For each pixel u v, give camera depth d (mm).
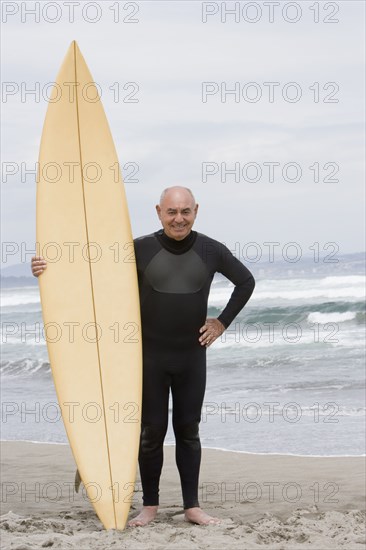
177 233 4355
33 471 6461
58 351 4598
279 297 20453
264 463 6508
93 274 4625
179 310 4402
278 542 4051
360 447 7012
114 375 4539
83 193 4754
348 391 9977
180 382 4488
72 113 4844
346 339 15133
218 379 11641
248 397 9930
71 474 6309
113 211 4707
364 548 3811
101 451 4508
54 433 8328
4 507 5234
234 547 3822
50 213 4715
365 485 5617
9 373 13891
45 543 3867
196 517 4465
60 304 4617
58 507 5195
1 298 30234
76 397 4562
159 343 4445
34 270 4680
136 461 4488
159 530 4211
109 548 3809
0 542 3910
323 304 18266
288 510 4988
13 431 8539
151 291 4434
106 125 4867
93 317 4594
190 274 4422
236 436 7715
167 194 4359
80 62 4883
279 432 7816
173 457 6906
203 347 4523
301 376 11438
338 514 4633
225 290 22547
